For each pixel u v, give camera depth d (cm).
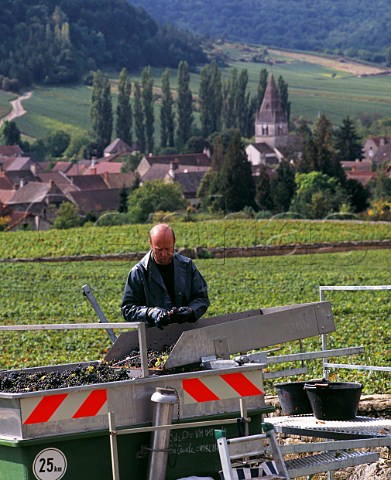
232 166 18212
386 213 14250
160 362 1489
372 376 2697
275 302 5438
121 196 18888
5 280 7225
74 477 1298
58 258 9144
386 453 1841
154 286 1616
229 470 1302
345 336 3734
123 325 1373
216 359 1498
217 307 5241
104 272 7794
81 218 15462
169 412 1333
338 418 1617
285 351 3259
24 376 1486
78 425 1301
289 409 1725
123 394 1338
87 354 3550
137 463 1345
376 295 5572
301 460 1500
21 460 1267
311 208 16288
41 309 5444
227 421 1401
